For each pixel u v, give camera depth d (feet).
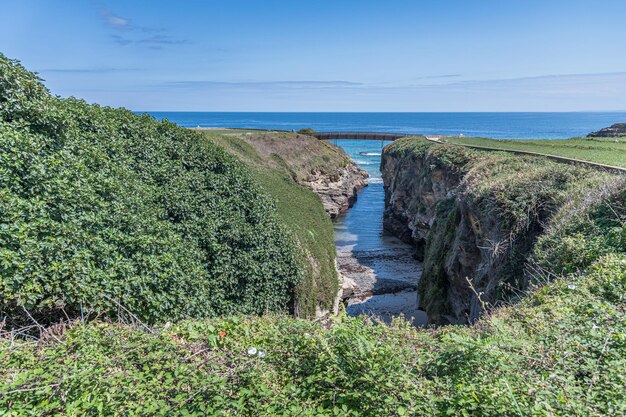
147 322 32.55
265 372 15.97
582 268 28.55
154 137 55.77
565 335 16.84
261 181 88.53
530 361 14.97
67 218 31.78
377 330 19.42
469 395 12.98
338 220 151.84
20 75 36.76
